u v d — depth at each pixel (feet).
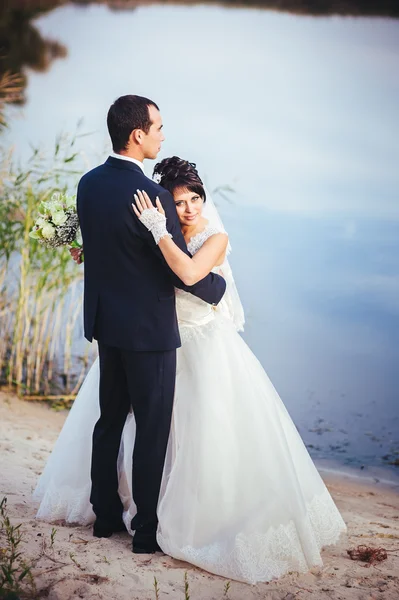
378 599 9.84
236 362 11.01
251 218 33.83
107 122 10.39
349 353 23.84
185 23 54.70
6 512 11.83
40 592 9.42
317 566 10.74
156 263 10.33
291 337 24.58
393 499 15.57
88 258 10.57
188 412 10.77
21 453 15.44
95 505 11.18
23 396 20.20
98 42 51.19
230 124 42.19
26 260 20.42
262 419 10.78
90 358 22.44
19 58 48.55
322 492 11.51
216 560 10.23
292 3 55.42
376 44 52.42
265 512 10.37
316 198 35.91
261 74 48.26
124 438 11.34
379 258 30.50
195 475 10.57
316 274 29.17
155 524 10.71
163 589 9.75
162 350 10.41
